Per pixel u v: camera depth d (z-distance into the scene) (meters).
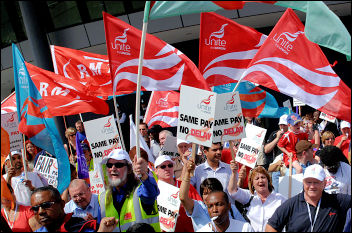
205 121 14.50
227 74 20.94
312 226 14.08
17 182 18.70
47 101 22.73
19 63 18.23
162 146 20.91
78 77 24.70
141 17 50.00
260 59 18.72
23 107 18.20
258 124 31.91
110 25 19.73
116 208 14.18
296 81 18.58
